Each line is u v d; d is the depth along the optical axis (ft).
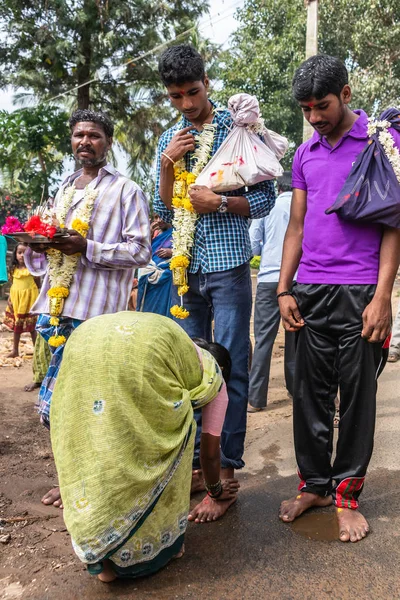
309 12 33.91
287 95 66.28
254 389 16.17
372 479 10.89
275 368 21.57
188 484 8.23
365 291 8.95
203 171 9.92
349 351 9.07
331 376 9.59
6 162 56.03
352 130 8.95
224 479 10.05
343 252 9.05
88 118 10.94
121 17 53.88
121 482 7.21
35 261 11.69
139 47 54.60
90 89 57.67
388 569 8.01
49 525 9.93
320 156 9.26
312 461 9.77
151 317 7.97
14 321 23.63
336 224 9.06
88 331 7.67
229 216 10.14
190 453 8.14
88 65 54.70
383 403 15.53
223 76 68.18
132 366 7.34
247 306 10.34
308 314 9.52
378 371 9.35
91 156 10.99
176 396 7.85
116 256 10.37
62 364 7.80
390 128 8.79
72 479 7.36
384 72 62.23
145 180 61.36
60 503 10.60
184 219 10.19
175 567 8.29
